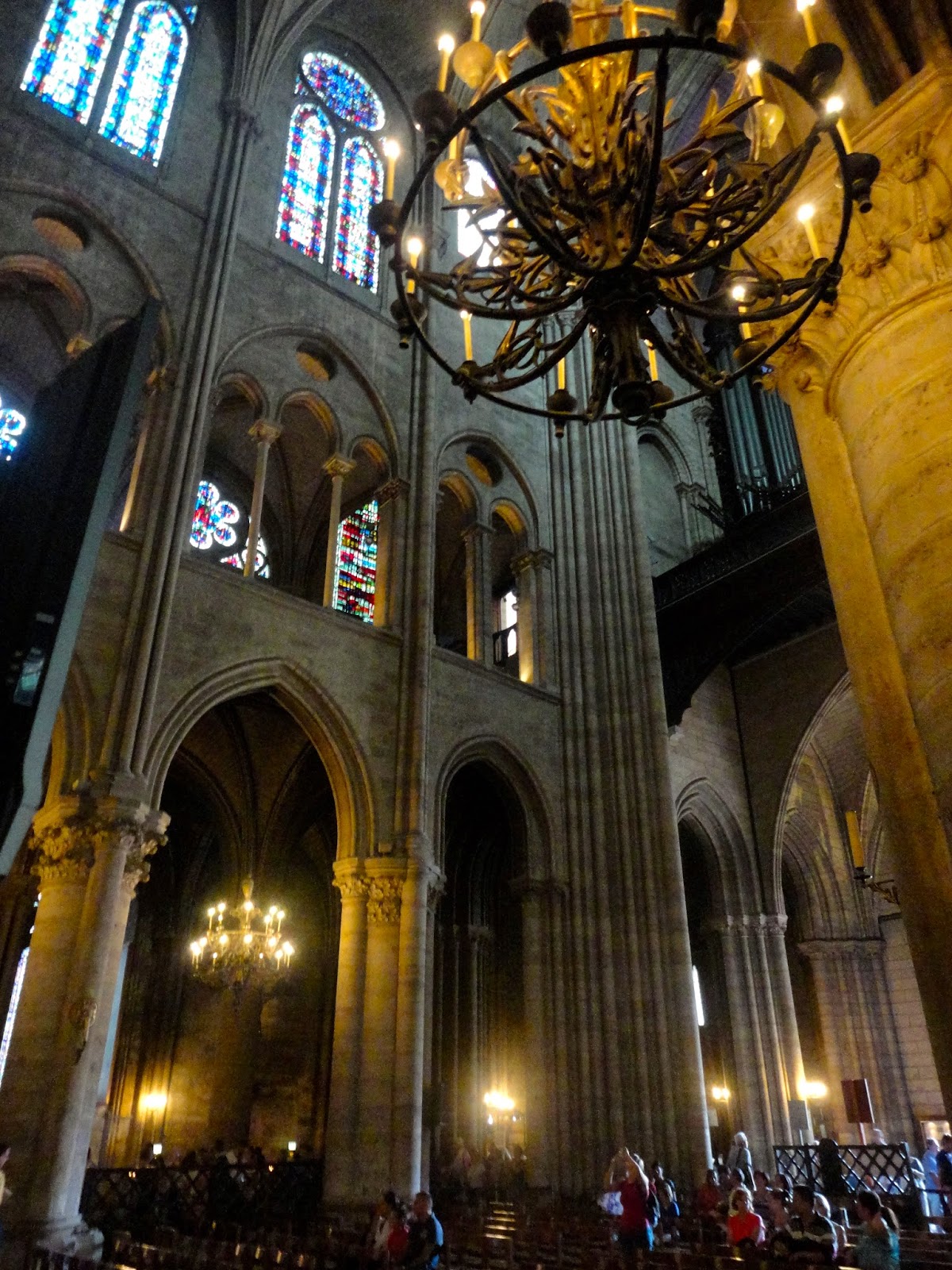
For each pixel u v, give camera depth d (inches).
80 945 453.4
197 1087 872.3
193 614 566.3
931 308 242.4
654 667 786.2
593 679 786.2
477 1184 745.6
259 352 676.1
